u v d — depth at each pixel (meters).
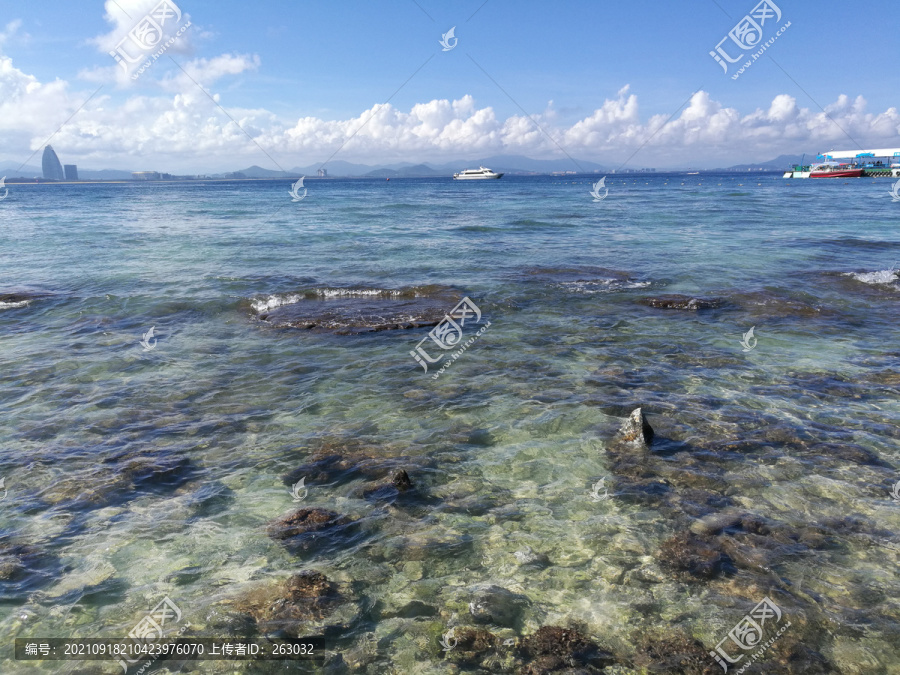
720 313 13.47
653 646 4.13
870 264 19.00
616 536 5.41
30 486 6.20
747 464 6.65
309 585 4.77
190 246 23.84
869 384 9.01
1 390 8.91
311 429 7.70
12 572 4.87
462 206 48.28
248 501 6.00
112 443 7.23
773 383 9.12
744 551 5.14
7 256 21.12
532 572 4.94
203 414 8.15
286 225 32.59
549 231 29.17
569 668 3.94
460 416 8.10
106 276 17.45
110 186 144.12
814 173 121.31
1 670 3.86
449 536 5.44
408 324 12.70
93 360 10.38
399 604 4.57
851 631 4.23
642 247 23.50
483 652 4.09
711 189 84.56
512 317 13.35
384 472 6.59
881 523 5.52
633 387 9.05
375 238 26.62
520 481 6.41
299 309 13.85
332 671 3.93
